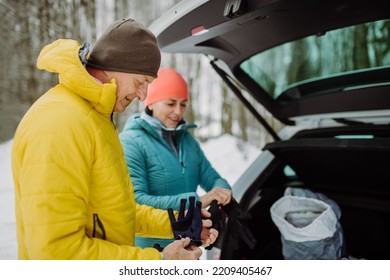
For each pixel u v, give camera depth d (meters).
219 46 1.50
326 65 2.01
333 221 1.42
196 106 8.84
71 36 5.56
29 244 0.73
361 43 1.92
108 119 0.89
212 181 1.68
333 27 1.24
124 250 0.82
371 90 1.55
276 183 1.83
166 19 1.28
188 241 0.95
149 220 1.14
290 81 2.01
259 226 1.69
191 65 8.78
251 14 1.04
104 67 0.84
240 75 1.71
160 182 1.45
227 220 1.43
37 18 5.57
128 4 6.63
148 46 0.87
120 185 0.85
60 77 0.79
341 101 1.67
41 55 0.82
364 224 1.70
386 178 1.51
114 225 0.86
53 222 0.71
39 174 0.71
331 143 1.38
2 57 6.14
